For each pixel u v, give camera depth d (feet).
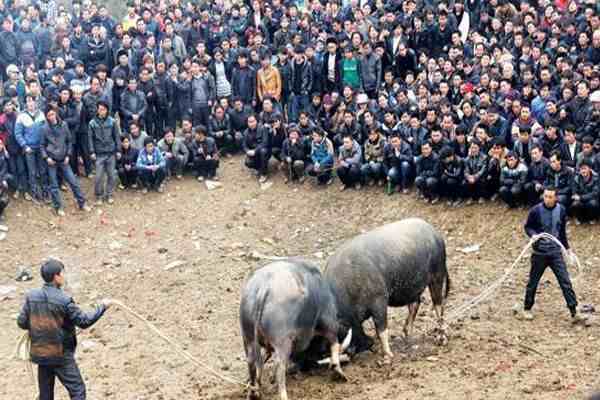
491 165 57.36
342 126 65.16
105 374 41.34
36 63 72.28
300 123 66.64
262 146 66.74
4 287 52.85
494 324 44.57
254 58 72.38
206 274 54.34
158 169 65.00
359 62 70.08
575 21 67.21
